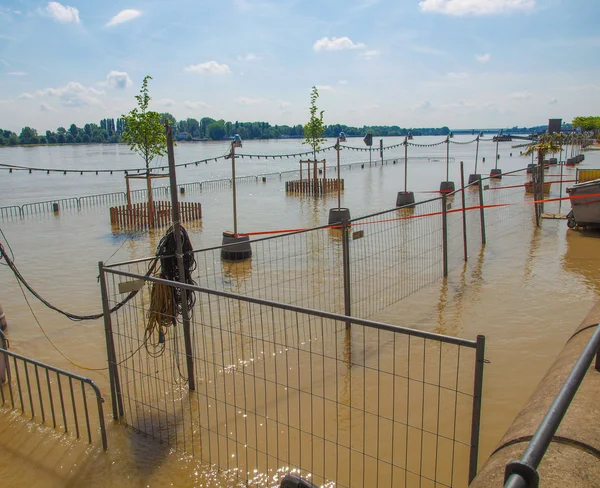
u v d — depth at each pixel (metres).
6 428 6.61
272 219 25.95
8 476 5.64
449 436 6.08
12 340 9.85
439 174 53.81
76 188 49.25
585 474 2.88
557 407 2.01
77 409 7.08
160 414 6.80
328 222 23.11
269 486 5.27
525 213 22.91
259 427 6.36
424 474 5.41
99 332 10.03
